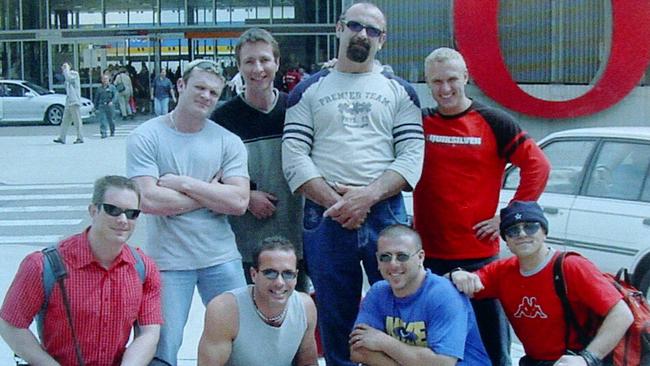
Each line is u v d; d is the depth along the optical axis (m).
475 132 4.93
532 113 15.20
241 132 5.36
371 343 4.49
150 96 33.59
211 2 33.78
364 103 4.78
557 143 7.88
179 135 4.92
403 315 4.51
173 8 34.00
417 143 4.81
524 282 4.51
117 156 19.39
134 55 34.16
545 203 7.72
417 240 4.45
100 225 4.22
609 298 4.33
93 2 34.38
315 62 33.25
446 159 4.95
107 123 26.42
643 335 4.33
